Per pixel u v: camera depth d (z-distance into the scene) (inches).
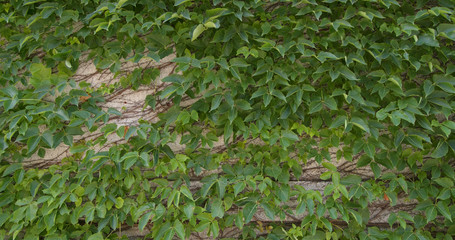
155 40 78.8
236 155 81.0
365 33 79.0
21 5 79.9
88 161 78.8
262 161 81.4
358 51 74.2
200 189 83.6
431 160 77.5
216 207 75.7
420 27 75.9
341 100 78.2
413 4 79.0
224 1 71.0
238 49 73.4
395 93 74.3
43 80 77.4
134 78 82.7
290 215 87.1
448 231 78.7
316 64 75.9
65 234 81.7
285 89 75.2
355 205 78.2
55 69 86.5
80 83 82.3
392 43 73.2
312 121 78.7
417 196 78.1
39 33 80.3
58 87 77.1
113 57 80.9
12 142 86.9
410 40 75.0
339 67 73.5
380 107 78.5
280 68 74.2
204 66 73.7
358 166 78.9
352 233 80.7
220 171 88.5
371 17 70.8
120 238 84.5
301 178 87.3
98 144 87.9
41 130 88.2
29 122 76.1
